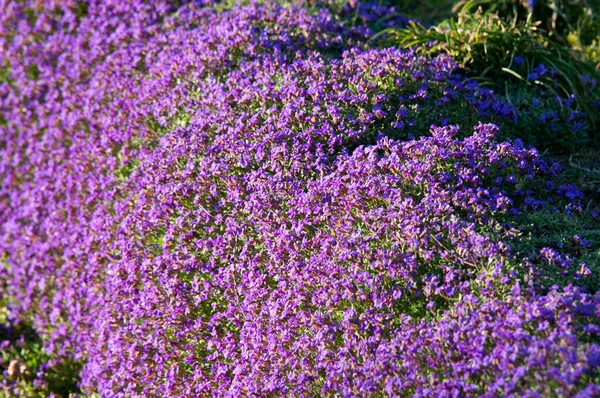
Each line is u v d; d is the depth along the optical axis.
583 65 6.54
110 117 6.79
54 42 8.47
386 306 4.07
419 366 3.64
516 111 5.86
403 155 4.85
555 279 4.00
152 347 4.94
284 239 4.54
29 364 6.41
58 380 6.18
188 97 6.16
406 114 5.39
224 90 6.09
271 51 6.36
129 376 4.95
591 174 5.46
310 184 4.82
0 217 8.01
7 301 7.43
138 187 5.82
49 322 6.62
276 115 5.44
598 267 4.14
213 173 5.18
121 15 8.09
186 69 6.40
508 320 3.56
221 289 4.79
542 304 3.62
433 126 5.04
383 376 3.70
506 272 3.95
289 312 4.27
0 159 8.60
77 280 6.21
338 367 3.89
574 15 7.46
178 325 4.82
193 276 5.02
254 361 4.30
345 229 4.50
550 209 4.79
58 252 6.73
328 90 5.61
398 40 6.80
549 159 5.67
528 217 4.62
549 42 6.62
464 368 3.44
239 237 4.87
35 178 7.56
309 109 5.46
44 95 8.31
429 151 4.79
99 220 6.09
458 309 3.75
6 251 7.65
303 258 4.54
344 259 4.25
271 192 4.93
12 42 9.36
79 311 6.01
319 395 3.98
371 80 5.62
